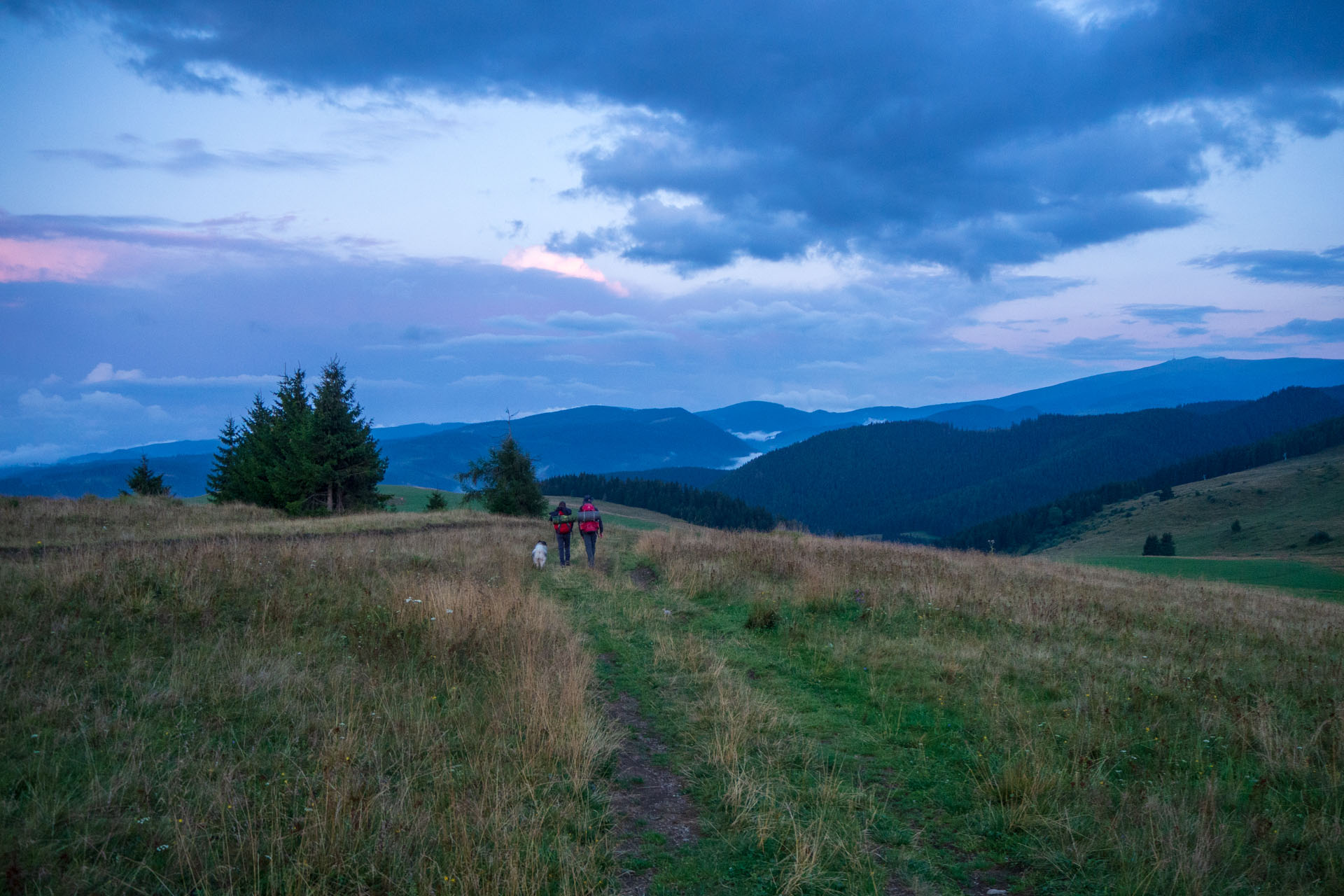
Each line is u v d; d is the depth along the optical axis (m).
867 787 5.06
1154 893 3.67
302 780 4.39
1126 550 148.25
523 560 15.20
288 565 10.45
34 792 3.95
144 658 6.34
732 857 4.09
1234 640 9.45
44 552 11.71
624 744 5.82
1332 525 125.31
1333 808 4.57
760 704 6.58
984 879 3.95
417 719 5.53
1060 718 6.30
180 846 3.52
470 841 3.83
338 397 36.31
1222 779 5.13
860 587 11.66
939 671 7.66
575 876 3.67
